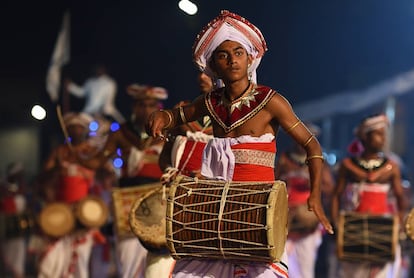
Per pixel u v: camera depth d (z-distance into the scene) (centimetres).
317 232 2089
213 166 1056
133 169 1598
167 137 1285
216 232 999
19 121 4406
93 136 2177
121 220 1579
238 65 1044
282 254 1030
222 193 1009
